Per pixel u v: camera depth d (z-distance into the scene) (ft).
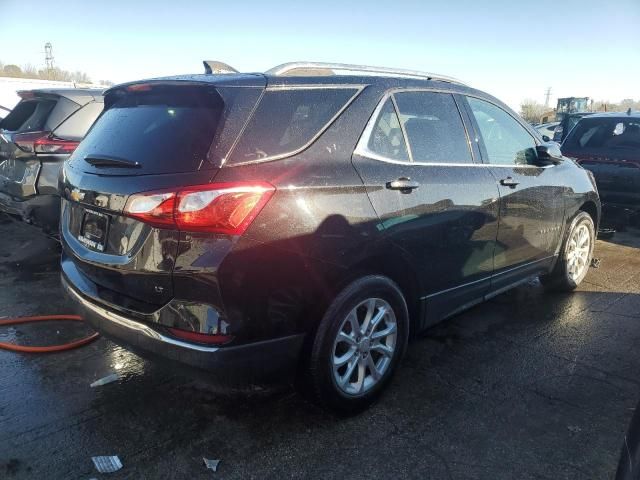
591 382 10.68
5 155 17.03
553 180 14.05
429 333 12.98
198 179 7.54
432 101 11.06
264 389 8.35
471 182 11.13
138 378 10.57
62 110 16.72
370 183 9.11
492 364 11.41
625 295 15.80
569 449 8.57
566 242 15.10
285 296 8.03
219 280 7.38
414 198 9.76
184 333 7.68
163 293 7.77
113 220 8.41
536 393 10.25
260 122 8.20
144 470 7.97
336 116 9.11
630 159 22.61
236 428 9.04
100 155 8.80
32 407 9.46
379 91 9.89
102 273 8.63
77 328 12.89
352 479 7.88
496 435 8.94
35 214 16.14
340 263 8.57
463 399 10.03
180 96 8.77
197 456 8.30
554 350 12.09
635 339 12.69
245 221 7.53
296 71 9.29
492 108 12.87
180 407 9.61
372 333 9.46
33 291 15.31
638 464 5.41
